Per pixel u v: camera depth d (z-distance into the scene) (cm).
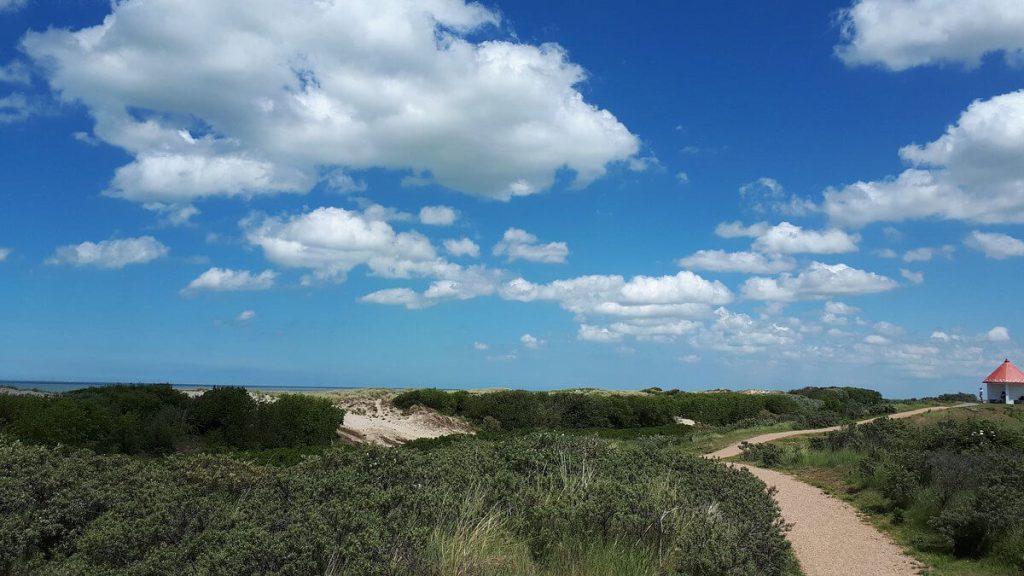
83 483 767
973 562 970
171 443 1905
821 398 6188
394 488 752
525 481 916
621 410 4406
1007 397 5447
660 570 704
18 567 631
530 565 685
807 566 952
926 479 1309
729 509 927
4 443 927
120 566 607
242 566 538
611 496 793
